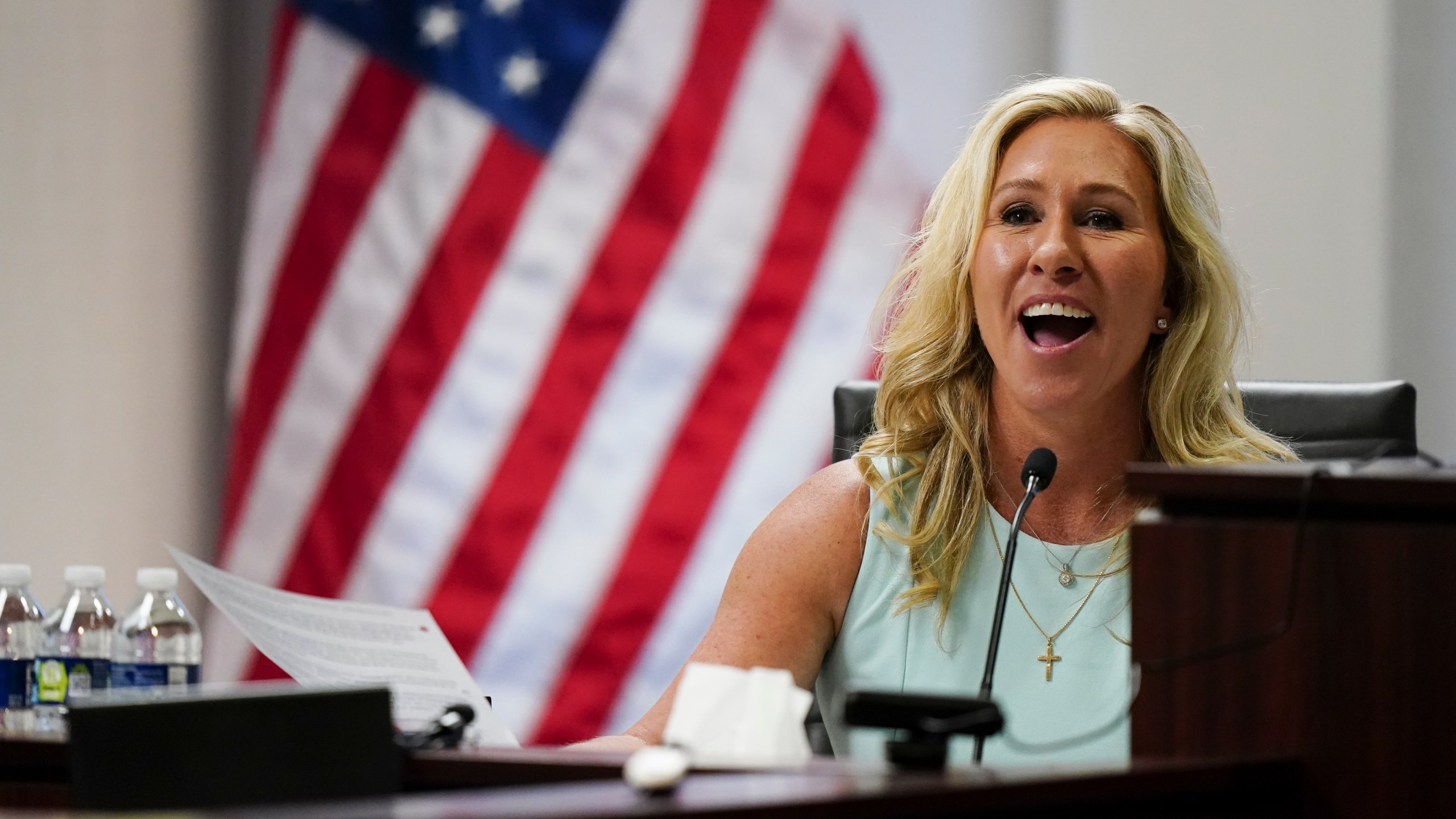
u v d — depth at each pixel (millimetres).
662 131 11391
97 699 4195
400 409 11180
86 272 11727
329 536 11148
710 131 11430
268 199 11430
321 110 11406
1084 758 5926
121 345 11828
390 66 11406
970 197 6734
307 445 11211
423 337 11227
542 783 4094
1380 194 10578
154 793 3914
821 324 11430
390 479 11164
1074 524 6512
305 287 11312
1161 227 6641
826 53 11555
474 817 2799
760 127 11484
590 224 11328
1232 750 4055
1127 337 6328
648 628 11242
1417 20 10570
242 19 12398
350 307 11266
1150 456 6762
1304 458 7016
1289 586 4016
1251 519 4148
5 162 11469
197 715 3967
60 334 11586
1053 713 6070
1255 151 10797
